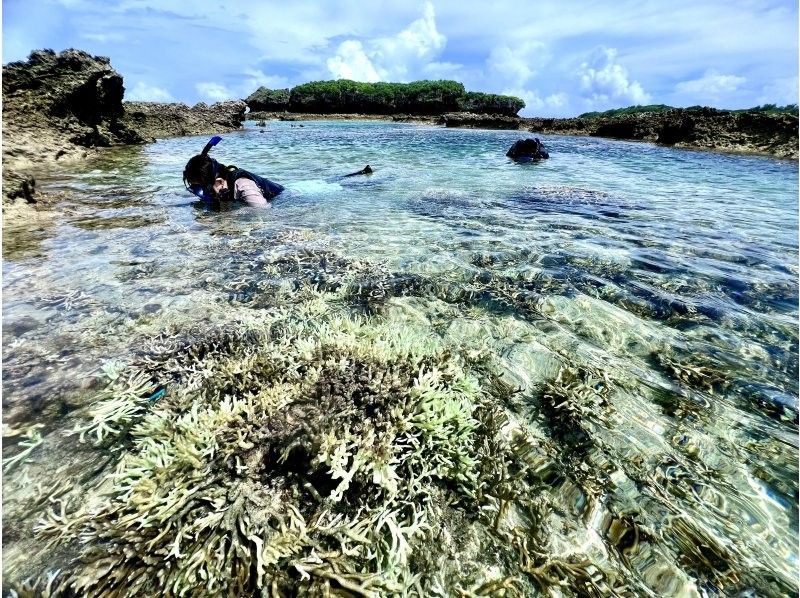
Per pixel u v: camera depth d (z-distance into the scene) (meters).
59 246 4.73
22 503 1.79
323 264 4.40
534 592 1.58
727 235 5.93
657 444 2.25
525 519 1.84
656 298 3.86
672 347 3.13
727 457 2.17
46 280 3.85
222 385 2.46
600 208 7.46
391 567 1.61
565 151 19.53
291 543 1.60
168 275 4.04
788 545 1.76
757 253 5.15
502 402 2.52
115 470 1.95
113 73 17.34
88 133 14.77
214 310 3.41
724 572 1.66
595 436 2.29
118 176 9.69
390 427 2.04
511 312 3.57
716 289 4.09
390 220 6.22
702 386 2.71
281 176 10.36
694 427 2.37
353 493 1.84
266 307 3.49
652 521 1.85
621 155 18.09
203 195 6.71
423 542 1.72
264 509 1.72
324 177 10.26
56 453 2.04
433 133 30.92
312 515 1.73
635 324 3.44
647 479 2.05
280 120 59.59
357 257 4.63
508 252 4.93
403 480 1.93
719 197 8.89
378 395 2.21
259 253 4.66
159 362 2.71
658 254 5.02
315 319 3.33
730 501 1.94
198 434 2.00
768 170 13.77
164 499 1.72
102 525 1.68
